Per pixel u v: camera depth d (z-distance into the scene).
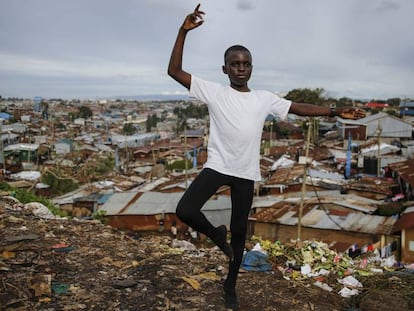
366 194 20.86
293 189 21.91
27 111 98.81
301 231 14.74
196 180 2.78
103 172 35.94
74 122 94.25
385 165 28.64
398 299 3.36
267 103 2.82
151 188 23.19
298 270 4.12
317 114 2.92
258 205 17.58
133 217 17.80
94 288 3.27
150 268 3.79
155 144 53.50
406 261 12.61
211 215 17.00
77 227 5.21
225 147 2.76
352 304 3.40
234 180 2.80
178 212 2.71
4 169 27.56
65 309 2.86
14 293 3.00
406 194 20.81
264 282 3.70
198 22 2.61
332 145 43.59
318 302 3.38
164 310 2.98
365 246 13.04
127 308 2.97
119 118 122.12
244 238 3.03
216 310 3.05
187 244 5.39
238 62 2.72
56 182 26.17
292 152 37.50
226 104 2.73
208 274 3.75
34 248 4.07
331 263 4.25
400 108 64.50
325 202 16.80
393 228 13.12
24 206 6.43
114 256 4.13
